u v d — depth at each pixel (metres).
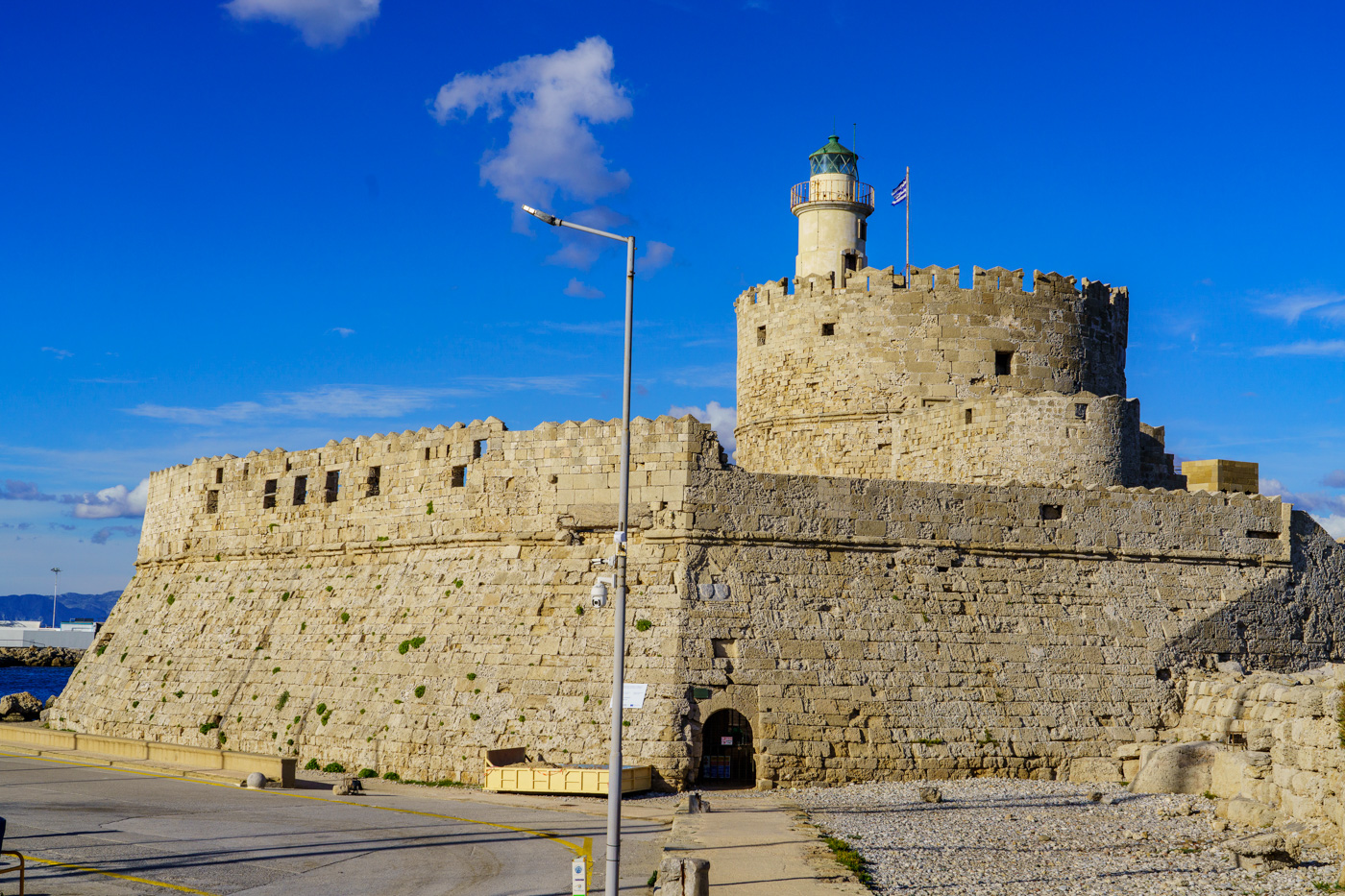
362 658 45.09
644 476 41.28
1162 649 42.59
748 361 55.59
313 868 26.66
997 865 26.30
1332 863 25.83
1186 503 44.84
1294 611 45.34
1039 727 40.25
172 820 32.81
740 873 24.44
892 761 38.69
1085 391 52.78
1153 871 25.72
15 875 25.75
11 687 136.38
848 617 40.47
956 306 51.62
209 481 57.06
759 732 38.16
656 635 39.19
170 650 54.12
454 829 31.53
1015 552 42.84
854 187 59.16
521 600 41.97
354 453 49.78
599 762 38.12
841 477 41.97
